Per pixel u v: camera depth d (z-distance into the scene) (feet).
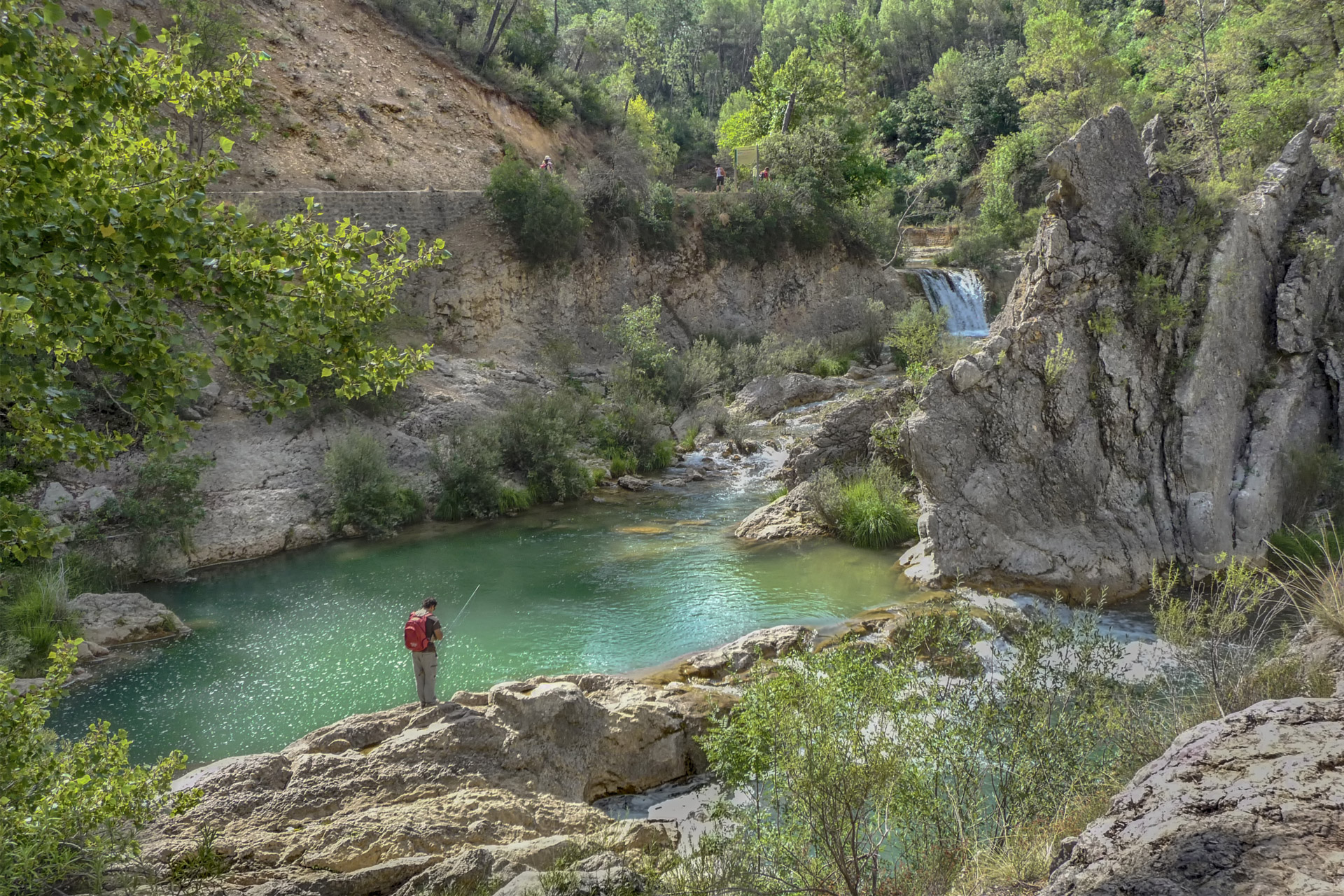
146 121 20.42
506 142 141.18
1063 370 53.67
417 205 106.83
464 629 49.70
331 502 71.97
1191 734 10.82
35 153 15.92
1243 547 52.80
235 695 41.98
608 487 86.07
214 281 18.42
